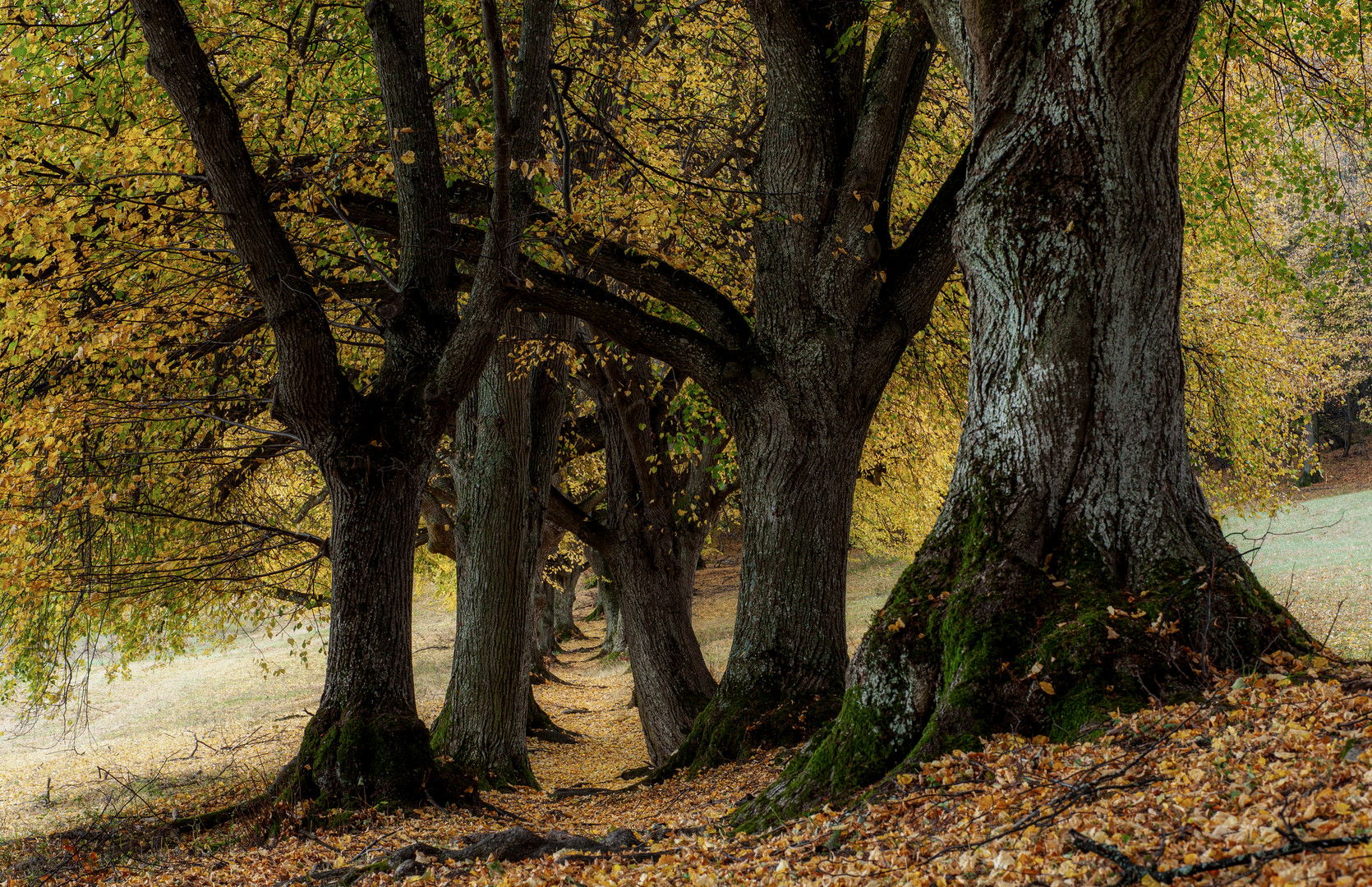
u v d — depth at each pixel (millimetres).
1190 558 4664
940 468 16688
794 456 8875
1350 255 9891
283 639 33500
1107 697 4250
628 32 11664
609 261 9117
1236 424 13438
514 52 9992
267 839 7027
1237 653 4316
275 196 7980
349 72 10219
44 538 9734
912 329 9016
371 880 5070
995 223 5234
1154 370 4973
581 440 16438
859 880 3496
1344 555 18953
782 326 8969
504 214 7508
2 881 7129
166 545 11578
